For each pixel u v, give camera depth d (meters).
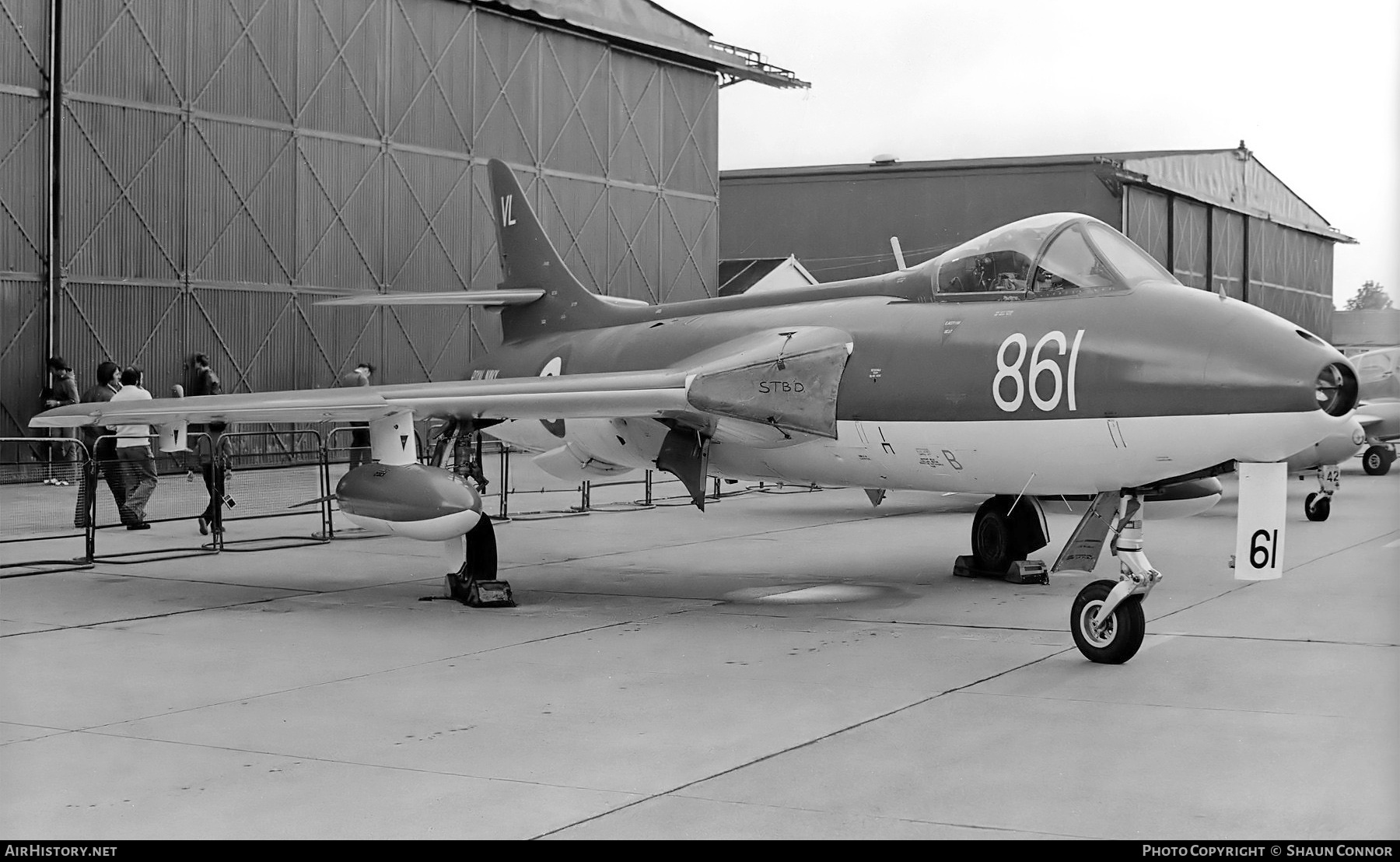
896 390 9.80
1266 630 9.12
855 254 43.78
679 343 12.10
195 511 18.02
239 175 24.73
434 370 28.64
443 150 28.61
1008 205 41.22
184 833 4.91
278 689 7.37
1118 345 8.57
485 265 29.66
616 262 33.09
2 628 9.41
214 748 6.11
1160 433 8.24
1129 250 9.34
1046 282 9.34
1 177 21.30
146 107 23.17
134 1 22.94
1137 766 5.75
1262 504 8.09
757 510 18.84
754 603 10.54
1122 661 7.95
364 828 4.96
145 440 15.89
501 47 29.80
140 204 23.17
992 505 11.84
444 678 7.68
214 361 24.45
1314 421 7.70
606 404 10.13
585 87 31.91
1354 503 20.02
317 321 26.22
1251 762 5.81
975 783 5.52
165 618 9.86
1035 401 8.91
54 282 21.86
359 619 9.79
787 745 6.14
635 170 33.47
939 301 10.09
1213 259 42.12
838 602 10.55
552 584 11.63
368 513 10.43
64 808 5.22
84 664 8.09
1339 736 6.26
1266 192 45.50
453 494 10.14
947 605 10.36
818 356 10.20
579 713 6.79
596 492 22.05
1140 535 8.34
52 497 19.48
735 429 10.61
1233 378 7.92
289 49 25.48
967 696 7.16
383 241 27.45
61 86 21.91
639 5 32.69
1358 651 8.36
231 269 24.66
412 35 27.84
